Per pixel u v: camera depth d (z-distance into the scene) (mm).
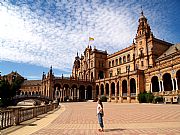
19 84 76312
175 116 20891
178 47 67500
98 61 103062
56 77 87250
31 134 11969
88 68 106062
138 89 66688
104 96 86312
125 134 11555
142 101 62062
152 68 63312
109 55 104125
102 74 103375
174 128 13453
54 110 35375
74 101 87688
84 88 99375
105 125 15602
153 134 11406
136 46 82375
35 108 23438
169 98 52438
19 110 17219
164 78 60219
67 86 92250
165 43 77750
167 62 62344
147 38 76688
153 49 73125
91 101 87250
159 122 16734
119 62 95688
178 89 52688
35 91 135625
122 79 76875
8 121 15109
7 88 65500
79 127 14789
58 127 14883
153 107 37406
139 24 83500
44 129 13977
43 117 22797
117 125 15492
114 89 89000
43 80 96062
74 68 127750
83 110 34250
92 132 12477
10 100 65750
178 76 53062
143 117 20812
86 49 110625
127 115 23562
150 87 64125
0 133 12336
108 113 26891
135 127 14281
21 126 15492
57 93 114062
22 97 69125
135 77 69000
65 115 25156
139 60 79188
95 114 26203
